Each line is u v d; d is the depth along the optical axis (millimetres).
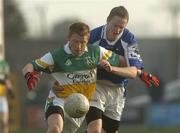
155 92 85812
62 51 25922
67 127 27000
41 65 25734
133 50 27719
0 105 49844
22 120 78062
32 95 89125
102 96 28250
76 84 26203
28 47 129250
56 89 26328
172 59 161500
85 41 25281
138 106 79312
